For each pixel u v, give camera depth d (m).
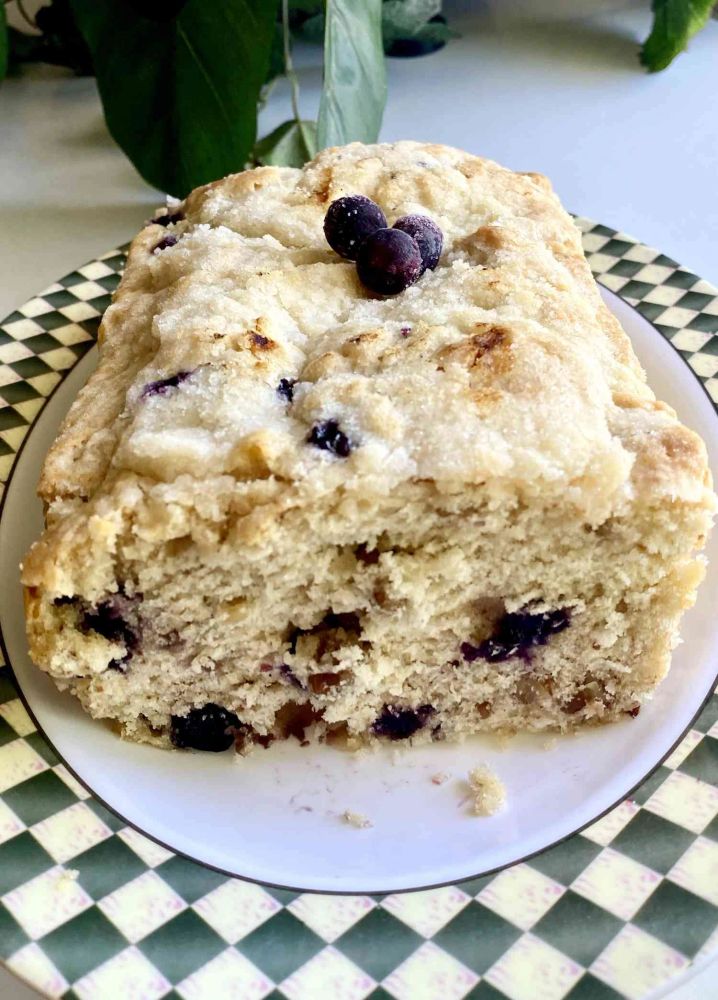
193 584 0.17
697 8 0.36
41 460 0.22
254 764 0.18
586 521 0.17
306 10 0.34
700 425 0.22
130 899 0.15
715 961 0.16
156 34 0.26
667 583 0.18
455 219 0.22
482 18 0.41
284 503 0.16
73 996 0.14
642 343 0.24
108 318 0.21
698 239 0.30
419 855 0.17
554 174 0.33
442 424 0.17
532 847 0.17
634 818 0.16
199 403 0.17
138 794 0.17
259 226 0.22
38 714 0.18
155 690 0.18
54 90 0.37
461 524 0.17
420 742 0.19
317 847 0.17
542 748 0.19
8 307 0.28
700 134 0.35
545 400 0.17
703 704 0.18
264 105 0.35
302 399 0.17
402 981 0.14
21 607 0.19
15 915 0.15
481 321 0.18
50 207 0.32
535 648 0.18
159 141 0.28
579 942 0.15
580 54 0.39
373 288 0.19
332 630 0.18
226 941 0.15
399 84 0.37
